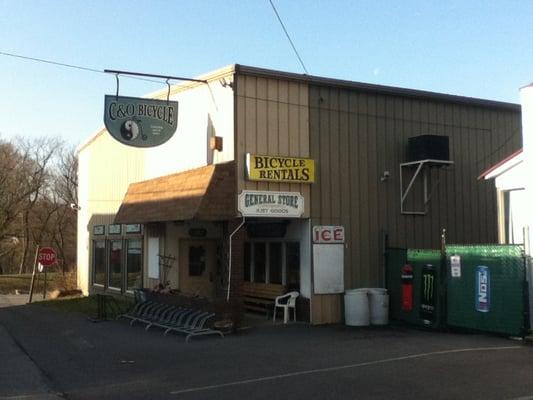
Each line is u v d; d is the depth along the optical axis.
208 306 15.38
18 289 41.97
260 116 16.67
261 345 13.42
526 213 13.89
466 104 19.94
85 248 30.58
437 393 8.45
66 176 65.12
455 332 15.05
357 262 17.84
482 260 14.12
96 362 11.91
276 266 19.06
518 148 20.86
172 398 8.77
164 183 19.53
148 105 16.83
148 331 16.34
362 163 18.11
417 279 16.42
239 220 16.30
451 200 19.47
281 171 16.69
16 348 14.40
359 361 11.07
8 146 57.22
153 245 21.39
